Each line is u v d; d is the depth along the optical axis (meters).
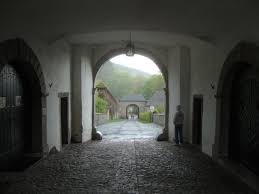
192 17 6.61
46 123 8.16
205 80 8.95
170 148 10.09
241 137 7.11
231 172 6.69
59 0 5.44
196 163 7.69
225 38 7.15
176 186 5.66
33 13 5.90
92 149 9.84
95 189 5.44
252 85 6.43
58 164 7.45
